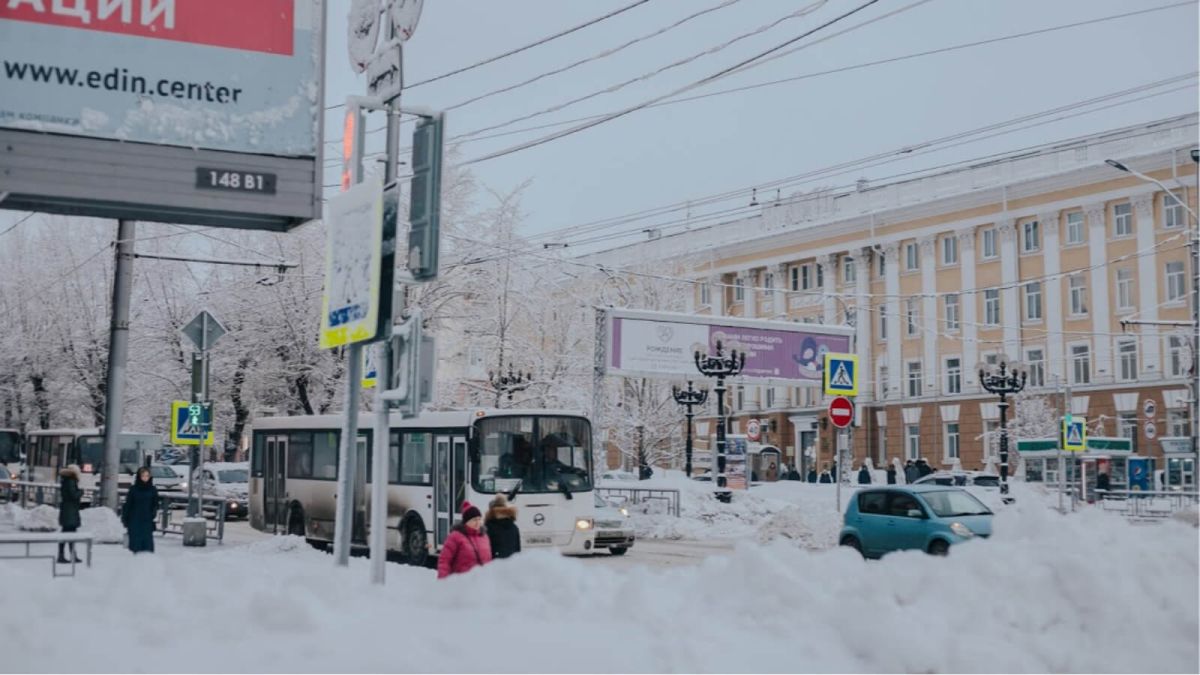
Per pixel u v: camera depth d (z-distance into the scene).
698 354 39.25
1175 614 7.70
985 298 60.00
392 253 11.09
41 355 44.66
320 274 36.16
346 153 12.32
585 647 7.09
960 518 19.25
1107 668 7.34
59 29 14.07
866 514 20.42
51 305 43.16
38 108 13.89
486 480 20.47
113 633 7.63
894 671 7.20
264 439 27.25
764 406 72.06
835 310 66.94
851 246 66.06
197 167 14.51
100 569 13.65
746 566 8.45
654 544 28.28
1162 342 52.62
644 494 36.03
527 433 20.94
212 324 23.88
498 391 39.00
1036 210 57.69
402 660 6.78
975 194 60.03
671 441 55.28
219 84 14.73
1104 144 55.53
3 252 45.72
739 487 44.91
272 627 7.50
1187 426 51.50
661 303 55.44
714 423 74.31
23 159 13.77
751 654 7.21
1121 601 7.77
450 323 38.22
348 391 11.57
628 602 7.96
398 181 11.76
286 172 14.91
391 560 22.72
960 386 60.78
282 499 26.25
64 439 40.56
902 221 63.81
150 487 19.38
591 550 21.22
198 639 7.39
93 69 14.17
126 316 24.11
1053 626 7.82
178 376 40.97
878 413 65.12
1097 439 40.50
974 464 59.59
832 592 8.41
